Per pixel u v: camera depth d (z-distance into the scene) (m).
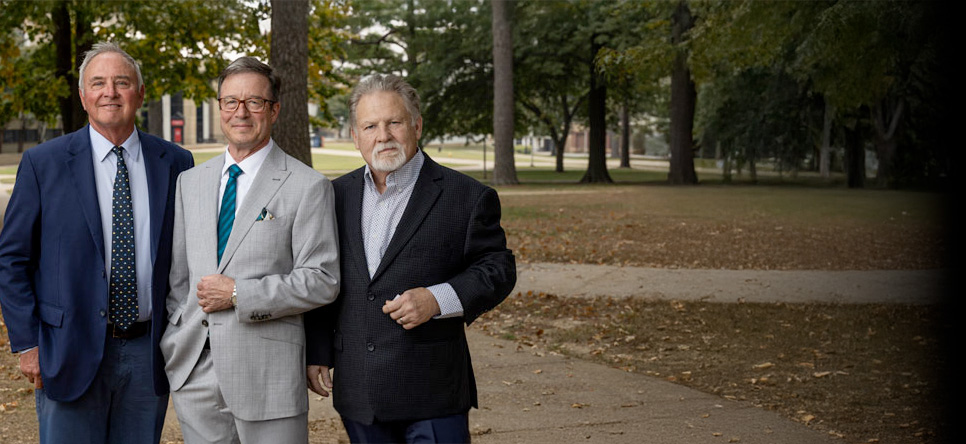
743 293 10.16
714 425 5.09
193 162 3.50
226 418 3.11
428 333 2.97
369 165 3.09
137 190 3.33
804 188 32.00
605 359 7.02
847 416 5.33
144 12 16.58
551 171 51.53
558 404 5.56
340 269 3.07
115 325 3.25
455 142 107.56
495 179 34.25
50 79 16.77
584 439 4.80
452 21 38.41
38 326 3.18
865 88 12.44
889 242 15.08
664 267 12.38
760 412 5.39
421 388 2.95
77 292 3.17
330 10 19.70
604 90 37.53
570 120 48.59
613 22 34.12
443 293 2.90
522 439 4.80
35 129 54.62
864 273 11.74
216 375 2.98
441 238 3.00
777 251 14.06
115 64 3.27
